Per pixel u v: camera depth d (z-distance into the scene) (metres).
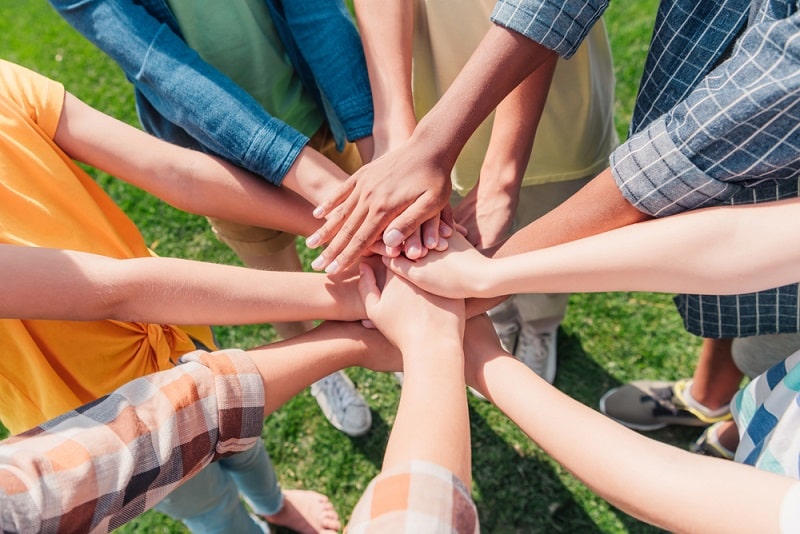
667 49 1.11
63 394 1.12
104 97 2.96
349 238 1.24
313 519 1.92
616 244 1.01
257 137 1.24
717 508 0.79
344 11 1.39
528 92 1.33
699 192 0.98
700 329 1.43
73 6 1.23
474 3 1.34
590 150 1.57
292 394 1.13
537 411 1.03
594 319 2.24
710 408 1.89
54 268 1.00
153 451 0.90
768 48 0.81
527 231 1.19
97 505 0.82
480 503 1.96
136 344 1.18
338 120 1.45
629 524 1.87
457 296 1.16
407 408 0.93
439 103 1.20
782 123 0.85
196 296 1.12
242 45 1.34
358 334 1.22
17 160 1.07
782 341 1.37
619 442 0.92
